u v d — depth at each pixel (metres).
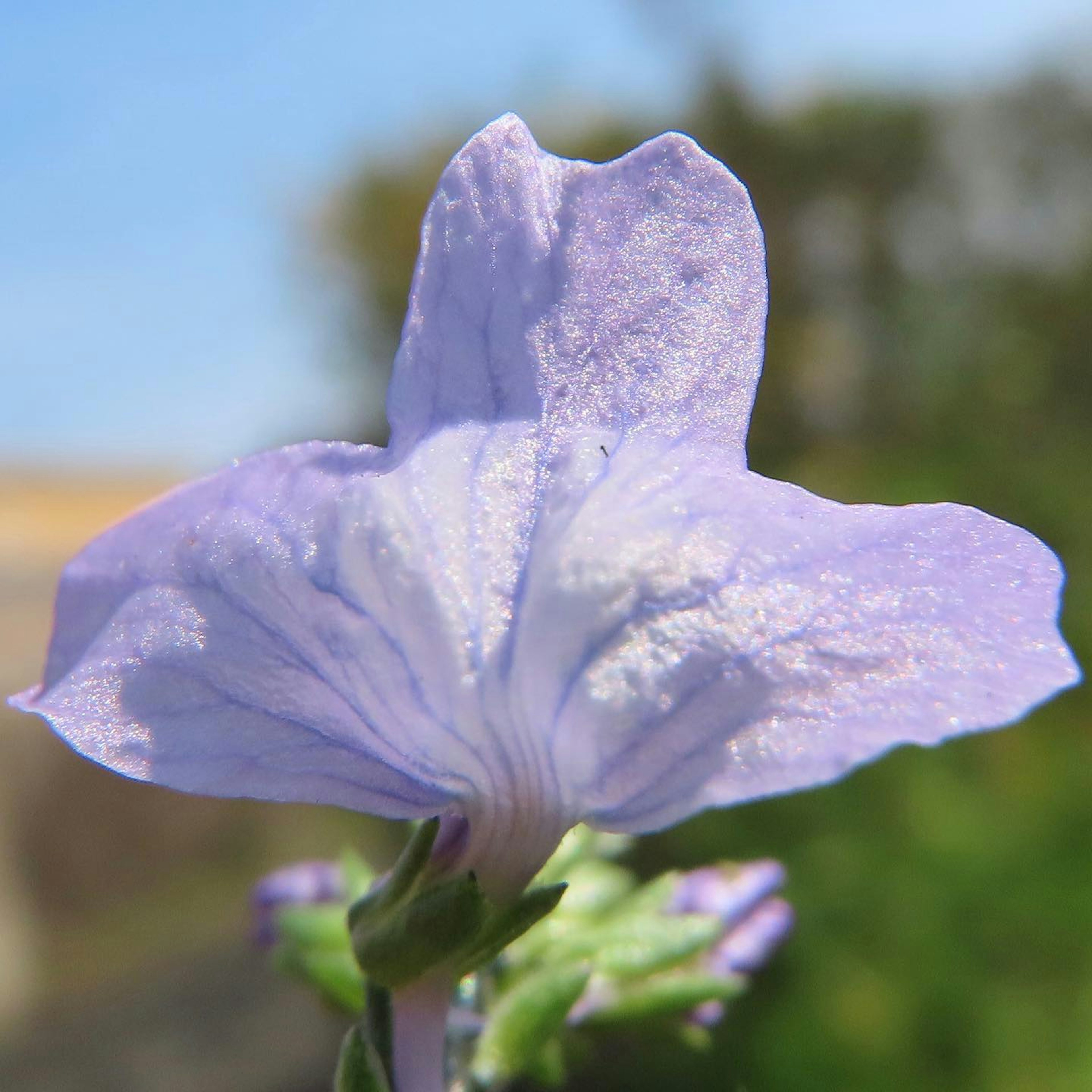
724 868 0.05
